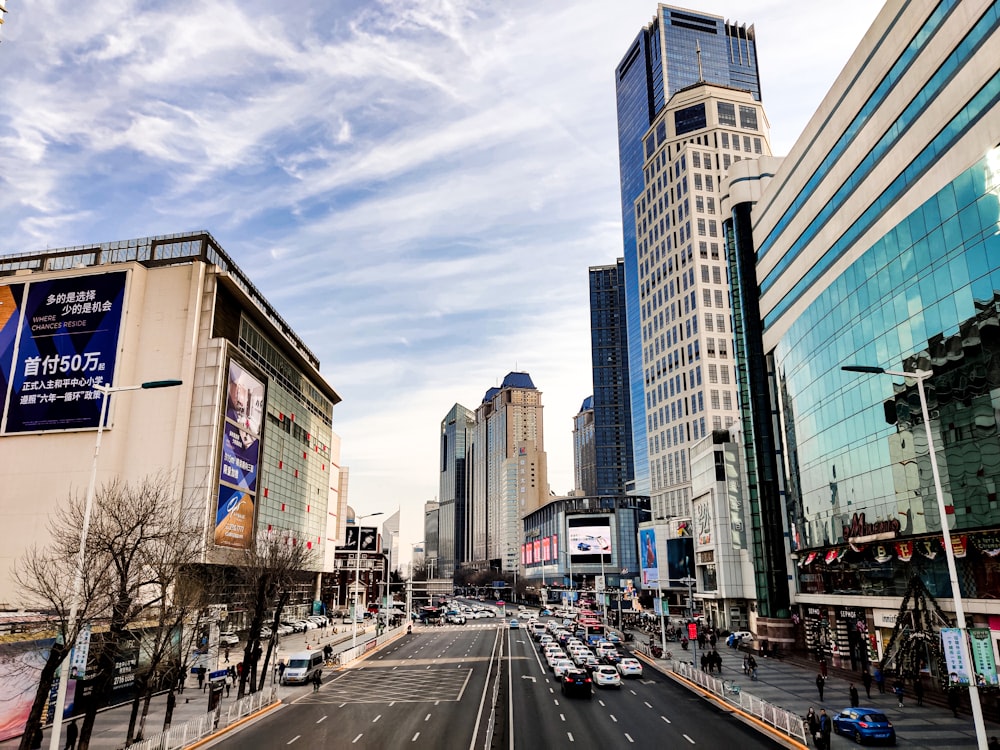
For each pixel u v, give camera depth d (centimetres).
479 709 3906
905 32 4366
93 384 7175
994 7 3516
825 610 5912
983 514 3562
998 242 3472
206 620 5172
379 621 9581
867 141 4872
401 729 3362
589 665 5381
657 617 9706
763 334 7419
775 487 6950
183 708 4022
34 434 7119
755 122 14575
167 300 7525
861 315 4919
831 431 5475
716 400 12788
